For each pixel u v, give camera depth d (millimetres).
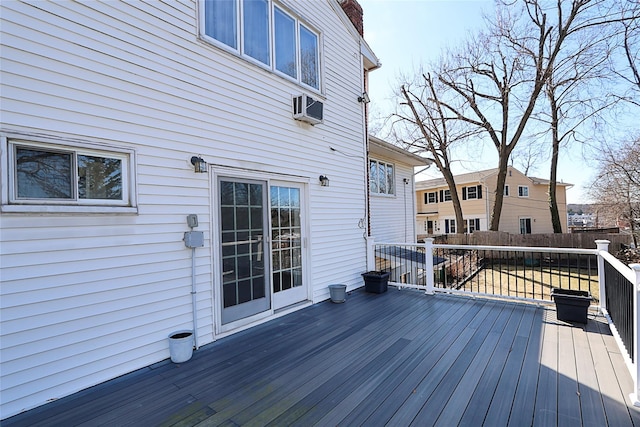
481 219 19984
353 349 3240
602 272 4289
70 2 2541
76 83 2555
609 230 16812
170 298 3137
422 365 2861
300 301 4859
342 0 6723
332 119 5656
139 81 2957
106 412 2211
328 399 2338
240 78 3941
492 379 2600
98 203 2670
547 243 13016
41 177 2377
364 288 6121
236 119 3873
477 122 14078
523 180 21609
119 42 2826
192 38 3418
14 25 2264
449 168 15266
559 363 2875
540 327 3822
